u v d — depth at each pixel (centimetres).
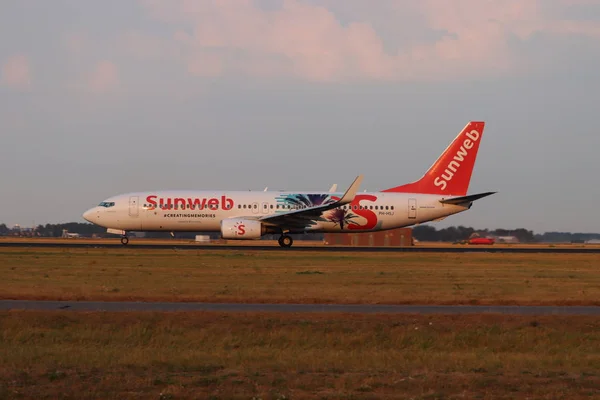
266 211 16825
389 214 17162
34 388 4047
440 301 7656
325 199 17050
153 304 7206
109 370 4519
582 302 7700
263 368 4638
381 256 14788
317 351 5378
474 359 5103
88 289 8300
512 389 4141
